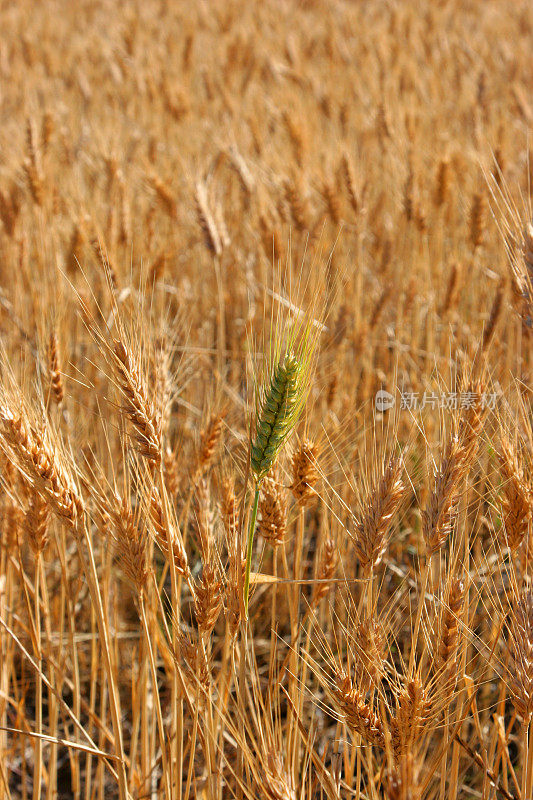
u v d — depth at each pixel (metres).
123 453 2.51
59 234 3.94
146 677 2.61
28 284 3.65
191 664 2.48
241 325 3.68
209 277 4.12
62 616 2.66
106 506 2.51
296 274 3.15
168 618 2.86
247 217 4.02
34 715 2.87
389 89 5.48
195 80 6.91
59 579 2.92
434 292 3.60
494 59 7.25
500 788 2.51
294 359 2.42
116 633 2.70
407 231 3.94
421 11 9.80
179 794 2.53
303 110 5.16
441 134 4.77
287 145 4.62
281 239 3.17
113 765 2.77
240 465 2.62
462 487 2.54
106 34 9.52
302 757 2.68
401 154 4.13
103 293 3.25
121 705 2.88
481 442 2.56
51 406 2.62
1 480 2.56
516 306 2.57
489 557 2.73
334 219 3.52
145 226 3.80
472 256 3.69
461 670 2.50
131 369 2.46
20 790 2.81
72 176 4.32
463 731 2.67
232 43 7.64
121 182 3.53
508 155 3.89
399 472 2.47
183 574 2.48
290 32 8.55
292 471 2.53
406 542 2.90
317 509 2.99
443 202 3.63
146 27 9.40
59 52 8.43
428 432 2.79
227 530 2.50
